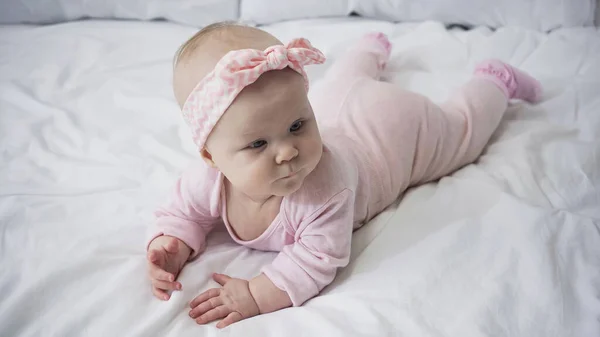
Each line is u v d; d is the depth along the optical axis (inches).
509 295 33.8
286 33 68.4
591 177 44.4
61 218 41.9
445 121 46.9
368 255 38.2
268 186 32.2
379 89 46.5
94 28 71.4
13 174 47.2
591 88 54.1
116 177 46.7
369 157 42.3
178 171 47.1
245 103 30.2
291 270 35.6
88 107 56.7
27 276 36.6
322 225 35.6
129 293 35.3
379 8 68.6
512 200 40.4
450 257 36.5
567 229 38.1
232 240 42.0
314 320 32.8
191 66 33.0
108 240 39.6
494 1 64.2
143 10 72.7
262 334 32.5
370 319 32.4
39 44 67.7
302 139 31.9
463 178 44.9
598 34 61.7
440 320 32.5
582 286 34.5
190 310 35.1
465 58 61.1
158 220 39.6
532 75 57.6
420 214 41.2
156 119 54.8
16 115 55.2
